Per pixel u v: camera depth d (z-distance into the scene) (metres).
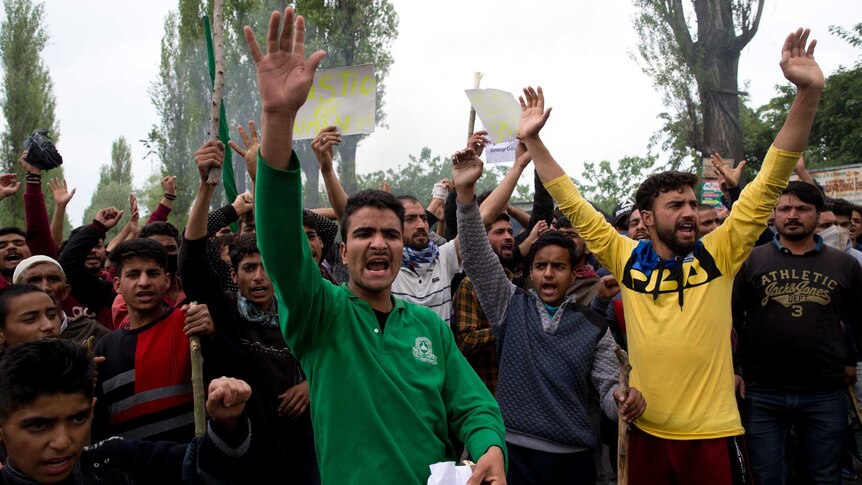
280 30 1.97
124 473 2.18
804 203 4.10
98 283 5.03
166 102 19.69
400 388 2.25
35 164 5.24
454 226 5.36
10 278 5.11
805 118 3.30
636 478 3.50
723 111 16.41
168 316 3.50
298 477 3.39
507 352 3.71
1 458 2.37
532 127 3.87
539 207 5.42
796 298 4.07
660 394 3.41
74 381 1.95
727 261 3.47
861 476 5.67
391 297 2.52
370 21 11.54
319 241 4.42
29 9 28.31
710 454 3.31
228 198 5.19
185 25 18.44
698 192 17.31
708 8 16.28
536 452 3.53
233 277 3.91
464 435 2.33
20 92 27.86
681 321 3.42
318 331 2.28
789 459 4.27
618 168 28.84
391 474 2.14
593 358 3.65
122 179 55.56
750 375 4.21
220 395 1.93
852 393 4.62
